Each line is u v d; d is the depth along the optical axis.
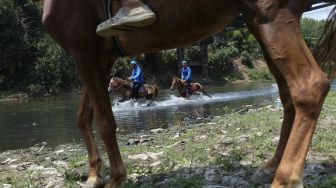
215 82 53.88
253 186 4.61
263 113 11.75
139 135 11.50
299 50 3.35
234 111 15.59
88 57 4.55
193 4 3.65
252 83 53.12
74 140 11.41
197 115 17.09
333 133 7.30
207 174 5.28
